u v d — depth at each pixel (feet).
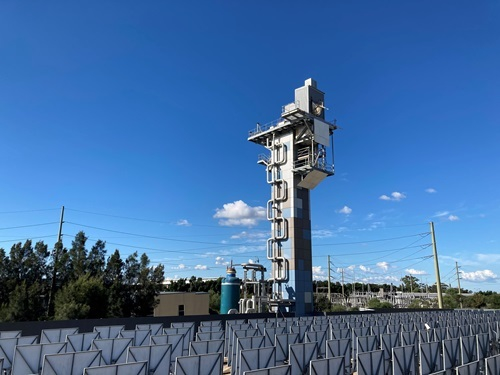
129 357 41.27
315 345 45.01
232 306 125.80
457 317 107.55
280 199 129.80
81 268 126.82
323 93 141.79
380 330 67.15
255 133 144.97
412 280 401.90
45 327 71.41
